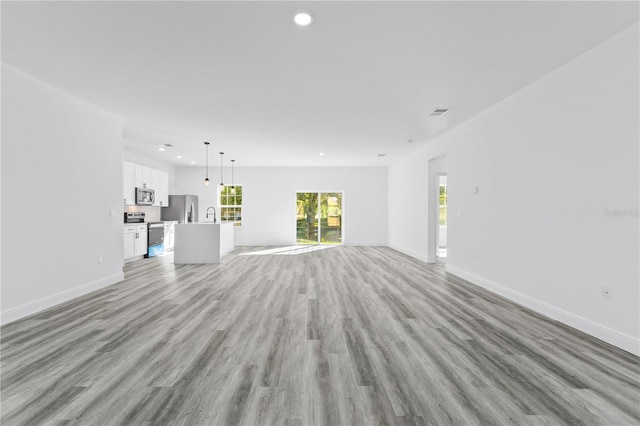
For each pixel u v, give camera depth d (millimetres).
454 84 3385
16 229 3049
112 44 2590
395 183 8711
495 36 2455
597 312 2613
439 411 1647
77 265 3824
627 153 2373
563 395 1793
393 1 2043
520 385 1896
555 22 2273
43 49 2670
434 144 6000
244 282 4625
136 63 2914
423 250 6637
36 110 3252
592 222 2654
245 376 1982
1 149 2914
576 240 2807
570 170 2865
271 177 9641
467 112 4324
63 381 1912
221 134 5535
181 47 2635
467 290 4156
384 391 1829
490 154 4117
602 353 2320
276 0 2035
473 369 2084
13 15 2188
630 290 2354
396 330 2762
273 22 2277
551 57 2793
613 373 2035
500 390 1844
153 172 7754
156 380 1930
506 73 3113
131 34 2441
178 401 1721
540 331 2744
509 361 2197
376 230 9609
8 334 2641
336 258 6992
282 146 6555
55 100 3486
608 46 2500
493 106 4039
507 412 1642
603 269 2557
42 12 2156
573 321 2822
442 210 9547
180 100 3865
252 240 9625
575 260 2818
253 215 9625
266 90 3545
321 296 3865
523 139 3479
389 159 8227
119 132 4617
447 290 4160
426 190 6480
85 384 1881
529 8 2113
